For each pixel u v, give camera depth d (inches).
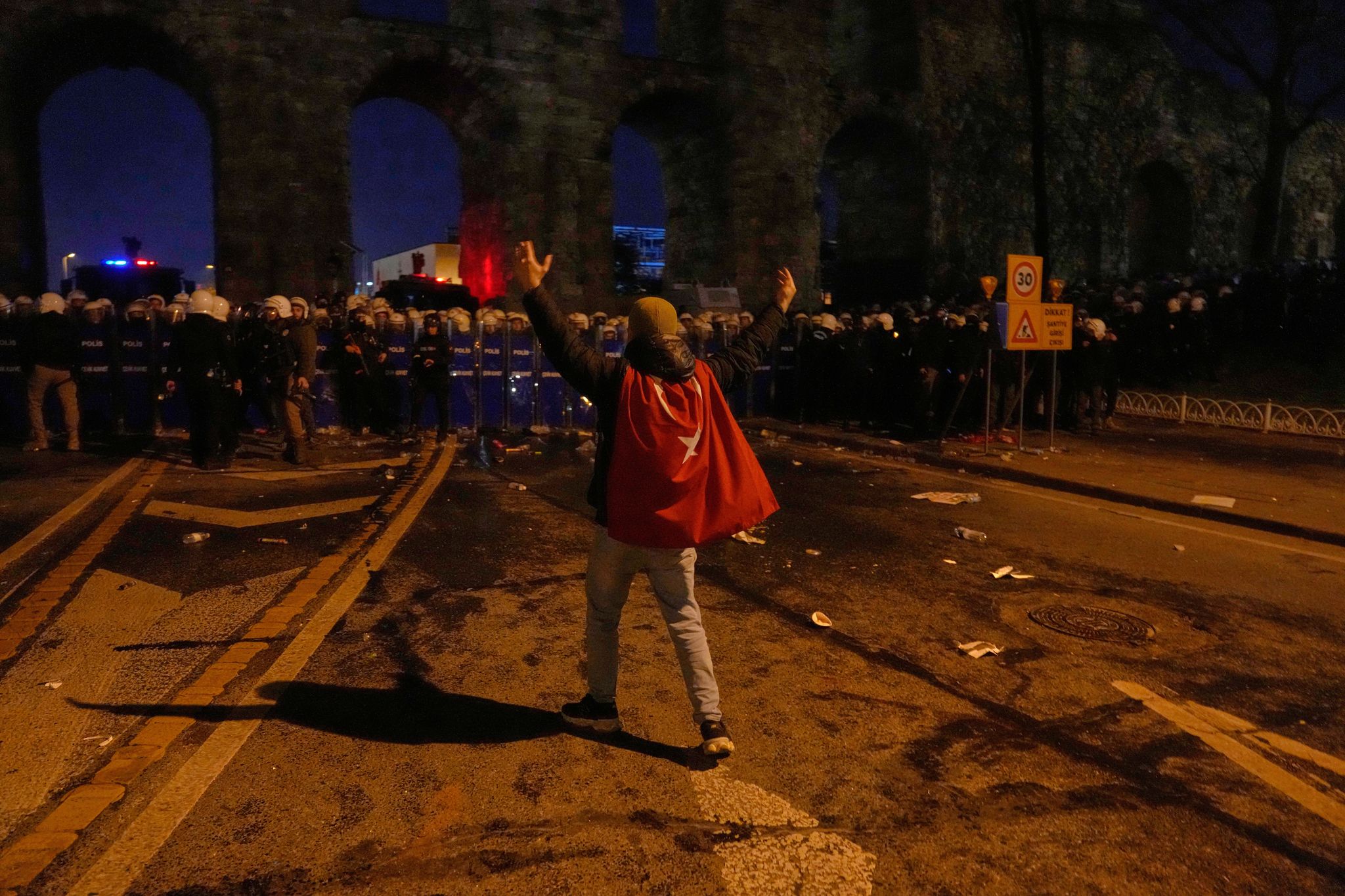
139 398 467.2
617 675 141.8
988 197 1105.4
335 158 763.4
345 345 493.7
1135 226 1342.3
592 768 129.0
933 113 1056.8
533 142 841.5
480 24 850.1
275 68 738.2
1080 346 527.8
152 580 214.5
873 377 560.4
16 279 679.7
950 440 497.0
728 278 941.8
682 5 992.2
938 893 101.9
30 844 104.6
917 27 1042.1
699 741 138.7
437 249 1136.2
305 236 753.6
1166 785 128.7
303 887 99.3
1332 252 1489.9
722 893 100.7
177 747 129.8
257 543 253.4
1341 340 724.7
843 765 132.2
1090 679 168.7
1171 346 709.3
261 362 407.5
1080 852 111.0
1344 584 237.5
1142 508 335.6
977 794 124.7
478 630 186.4
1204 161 1294.3
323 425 506.0
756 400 620.7
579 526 287.4
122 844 105.4
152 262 783.1
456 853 106.8
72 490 319.9
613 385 123.6
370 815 114.7
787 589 223.3
